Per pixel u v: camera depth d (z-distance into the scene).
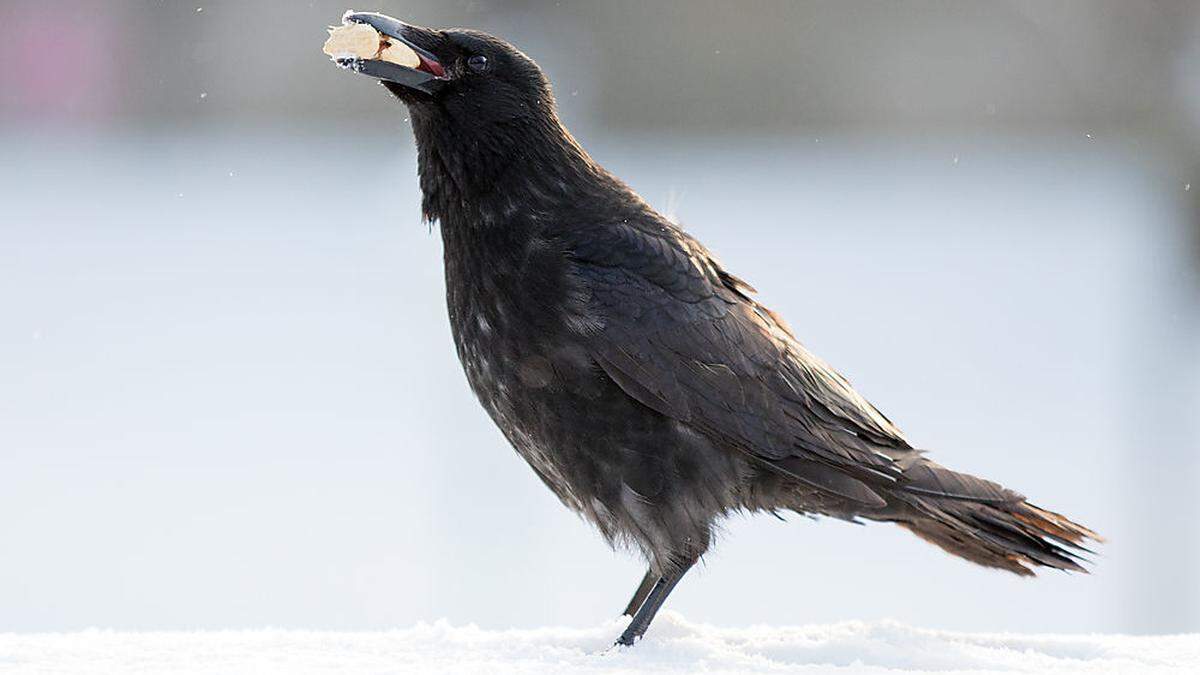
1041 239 26.25
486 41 7.50
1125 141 32.34
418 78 7.42
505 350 7.27
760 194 29.77
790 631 6.70
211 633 6.48
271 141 34.03
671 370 7.11
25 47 34.16
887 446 7.40
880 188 30.47
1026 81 33.22
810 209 28.64
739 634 6.67
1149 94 15.00
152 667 5.73
